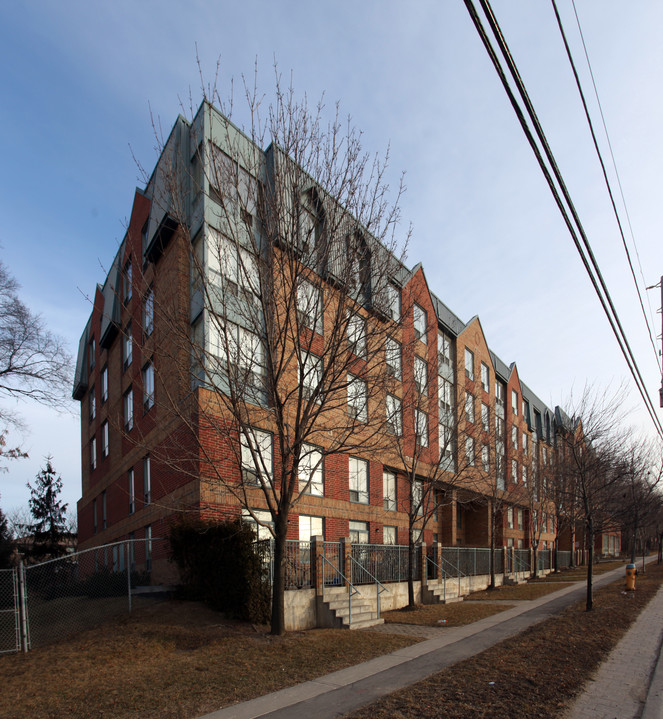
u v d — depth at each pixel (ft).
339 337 37.42
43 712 22.29
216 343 44.55
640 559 178.70
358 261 38.70
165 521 50.39
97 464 85.56
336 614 41.14
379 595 48.47
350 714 20.89
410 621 45.11
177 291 49.11
